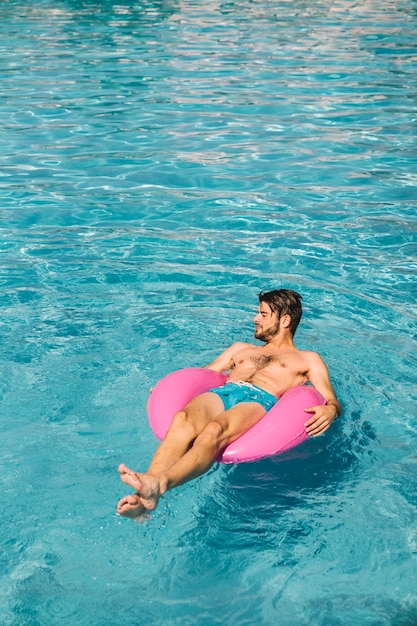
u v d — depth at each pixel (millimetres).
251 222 6508
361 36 15531
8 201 6957
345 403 3936
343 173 7844
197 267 5590
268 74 12281
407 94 11039
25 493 3180
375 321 4832
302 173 7844
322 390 3908
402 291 5258
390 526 3033
